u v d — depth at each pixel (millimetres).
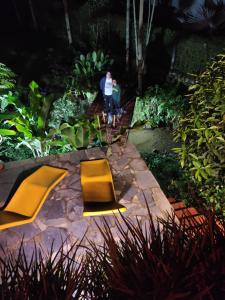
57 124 11023
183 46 11828
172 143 9977
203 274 1759
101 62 13281
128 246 2018
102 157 5633
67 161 5547
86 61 13328
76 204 4672
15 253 3967
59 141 7605
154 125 10742
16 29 18141
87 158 5602
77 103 11812
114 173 5270
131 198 4762
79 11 16109
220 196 4273
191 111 4367
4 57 16391
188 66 11844
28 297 1864
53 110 11266
